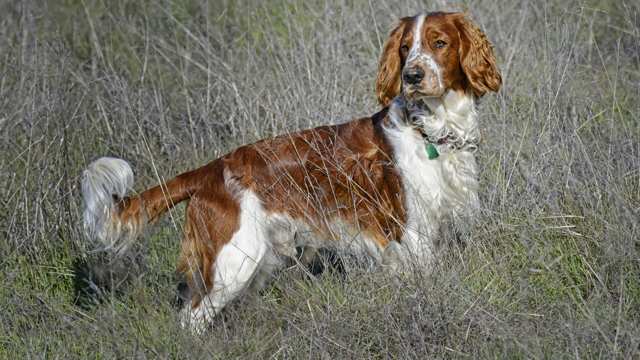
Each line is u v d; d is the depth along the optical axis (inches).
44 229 350.0
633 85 401.4
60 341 283.9
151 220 307.1
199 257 304.2
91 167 295.3
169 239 344.8
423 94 285.4
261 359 262.7
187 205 309.0
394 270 285.0
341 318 265.6
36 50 448.5
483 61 296.4
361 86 413.7
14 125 390.9
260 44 498.6
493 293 272.1
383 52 305.0
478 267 286.8
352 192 302.5
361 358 254.2
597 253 286.5
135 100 426.6
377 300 271.3
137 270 314.8
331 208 305.0
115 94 438.0
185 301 308.3
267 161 305.4
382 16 474.6
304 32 476.7
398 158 297.0
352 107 388.8
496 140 343.9
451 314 259.6
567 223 300.2
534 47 426.3
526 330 252.2
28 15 509.7
